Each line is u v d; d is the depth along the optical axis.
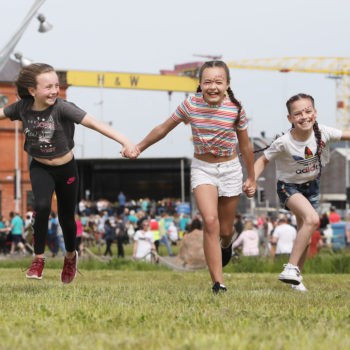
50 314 9.47
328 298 12.93
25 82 12.05
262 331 7.86
